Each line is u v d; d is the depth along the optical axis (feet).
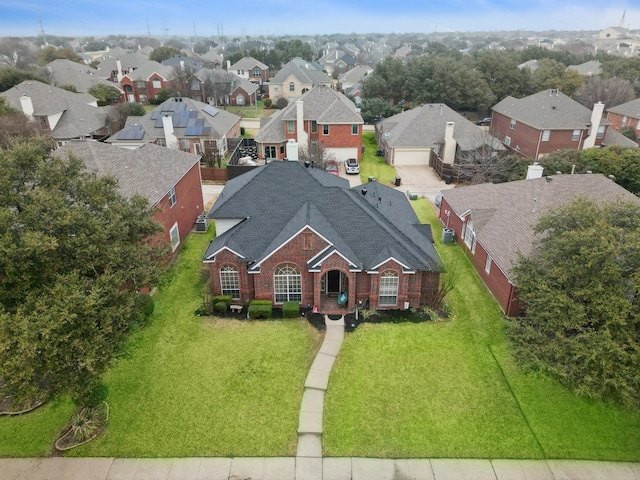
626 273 57.26
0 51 461.37
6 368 44.91
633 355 51.72
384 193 110.83
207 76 302.66
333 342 75.15
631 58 300.20
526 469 54.85
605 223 58.34
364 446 57.47
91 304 48.26
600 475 54.13
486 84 258.98
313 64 394.73
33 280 52.44
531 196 97.86
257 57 428.15
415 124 183.32
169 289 90.07
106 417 60.80
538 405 63.52
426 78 257.75
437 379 67.72
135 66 342.23
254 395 64.69
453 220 115.55
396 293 82.79
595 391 55.06
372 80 261.85
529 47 427.74
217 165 174.60
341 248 79.51
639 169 131.64
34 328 45.21
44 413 61.67
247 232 86.33
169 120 166.71
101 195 60.23
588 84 249.55
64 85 260.21
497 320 81.30
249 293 85.35
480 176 149.79
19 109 180.75
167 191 98.43
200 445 57.31
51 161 60.44
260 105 319.88
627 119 212.02
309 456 56.13
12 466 54.34
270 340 75.46
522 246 83.41
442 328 78.79
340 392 65.31
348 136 180.96
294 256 80.07
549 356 58.03
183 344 74.49
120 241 58.13
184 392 65.05
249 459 55.72
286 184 93.66
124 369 68.85
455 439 58.49
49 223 52.37
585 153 141.38
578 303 57.77
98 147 93.81
